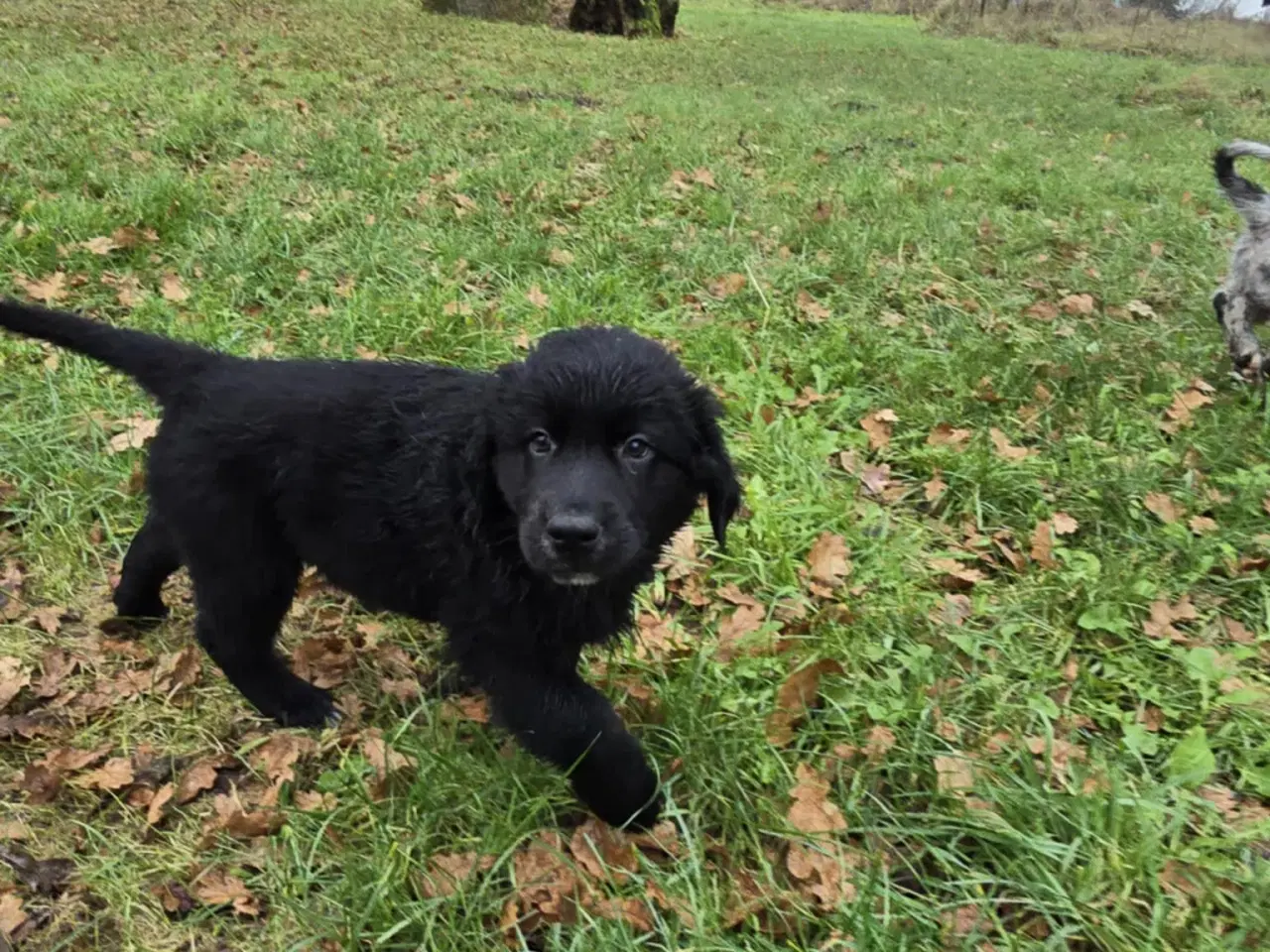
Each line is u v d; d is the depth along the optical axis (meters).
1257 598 0.90
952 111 2.99
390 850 0.61
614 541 0.56
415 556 0.65
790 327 1.31
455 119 2.21
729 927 0.60
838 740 0.72
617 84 3.11
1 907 0.58
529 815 0.64
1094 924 0.59
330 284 1.34
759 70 3.78
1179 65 4.87
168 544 0.75
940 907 0.60
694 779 0.68
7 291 1.24
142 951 0.58
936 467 1.05
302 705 0.75
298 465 0.66
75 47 2.70
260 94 2.28
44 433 1.00
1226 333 1.30
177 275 1.33
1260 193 1.34
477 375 0.67
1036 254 1.64
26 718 0.72
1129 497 1.00
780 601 0.87
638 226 1.59
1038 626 0.85
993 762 0.71
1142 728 0.74
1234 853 0.65
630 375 0.59
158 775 0.69
